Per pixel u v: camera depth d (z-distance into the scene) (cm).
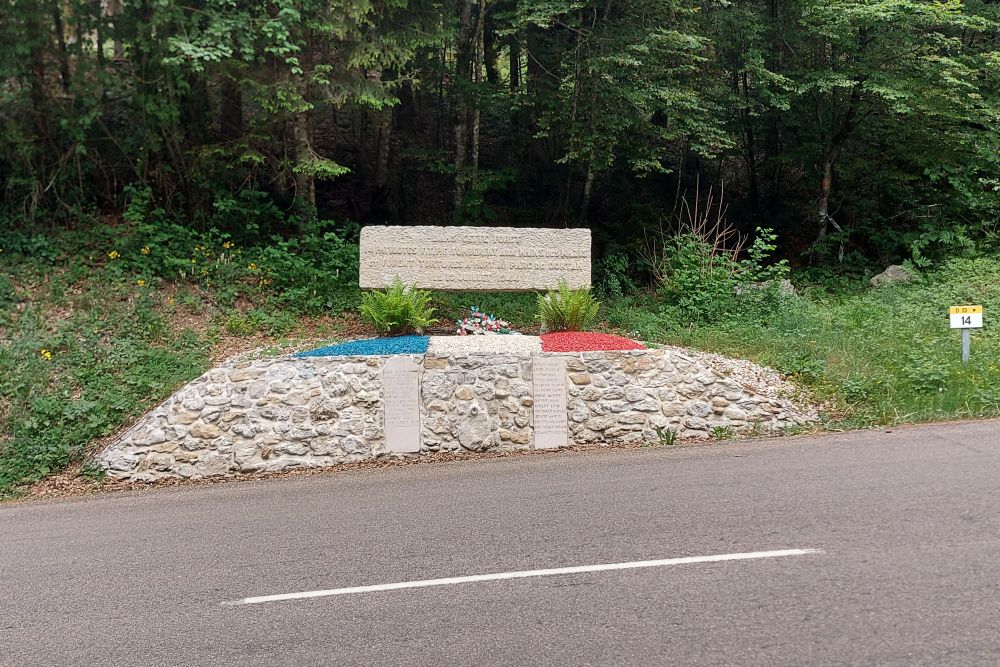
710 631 404
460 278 1150
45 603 498
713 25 1644
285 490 775
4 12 1205
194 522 668
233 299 1239
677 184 1967
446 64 1791
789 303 1370
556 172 1856
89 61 1284
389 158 1728
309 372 902
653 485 692
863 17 1482
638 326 1291
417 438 902
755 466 738
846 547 510
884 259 1773
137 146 1366
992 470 668
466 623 429
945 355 1069
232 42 1241
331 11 1256
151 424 872
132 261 1252
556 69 1595
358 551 557
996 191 1683
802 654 377
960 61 1586
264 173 1498
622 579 477
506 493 697
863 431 868
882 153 1786
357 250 1361
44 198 1328
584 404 922
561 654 389
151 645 427
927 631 394
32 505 779
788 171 2038
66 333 1062
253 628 440
